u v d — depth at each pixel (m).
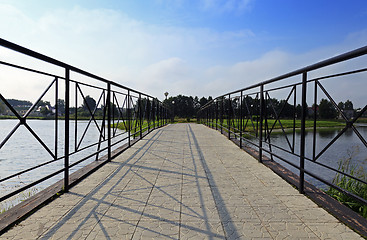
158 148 4.75
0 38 1.41
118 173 2.96
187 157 3.90
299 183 2.37
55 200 2.10
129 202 2.06
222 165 3.39
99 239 1.49
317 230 1.62
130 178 2.75
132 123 5.71
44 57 1.89
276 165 3.29
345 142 5.17
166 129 9.55
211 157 3.91
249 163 3.51
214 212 1.88
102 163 3.34
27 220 1.73
